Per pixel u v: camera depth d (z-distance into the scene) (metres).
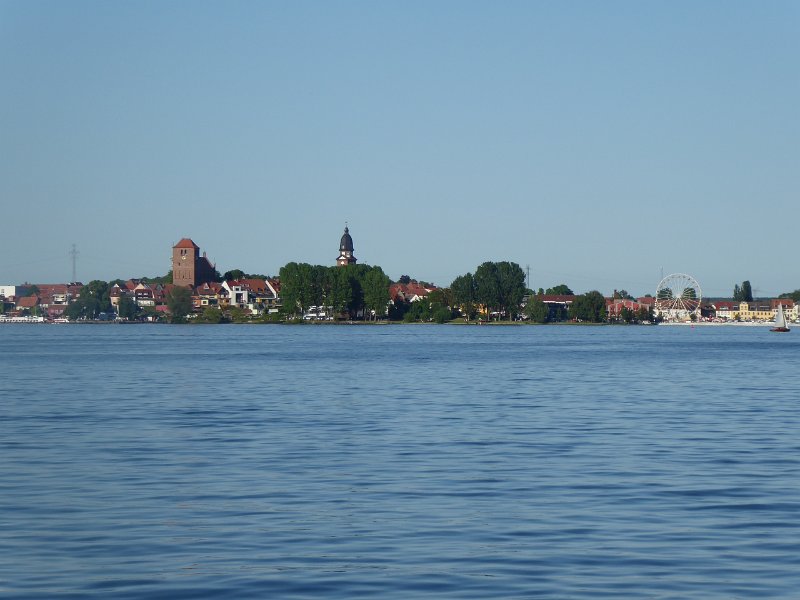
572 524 33.72
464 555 29.64
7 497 38.91
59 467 46.72
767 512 35.50
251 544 31.08
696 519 34.38
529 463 47.50
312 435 59.03
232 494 39.47
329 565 28.59
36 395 90.44
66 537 32.06
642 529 32.88
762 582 26.72
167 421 67.44
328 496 38.94
